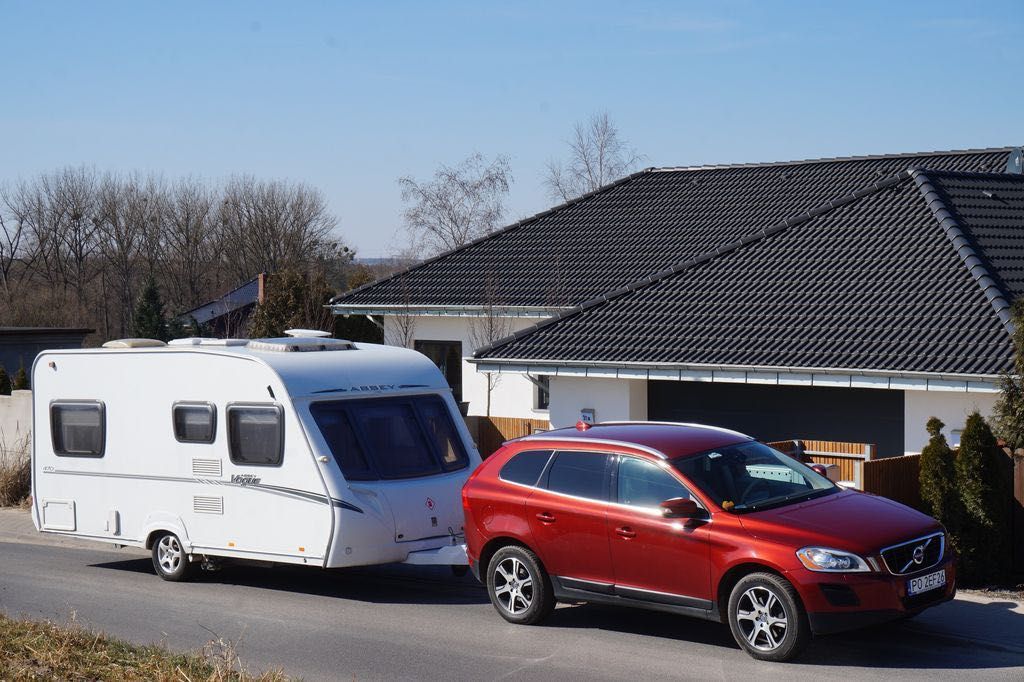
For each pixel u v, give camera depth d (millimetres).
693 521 9133
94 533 13641
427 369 13219
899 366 13477
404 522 11945
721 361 15008
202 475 12633
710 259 18906
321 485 11680
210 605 11711
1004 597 10773
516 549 10336
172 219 63406
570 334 17516
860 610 8422
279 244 63719
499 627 10336
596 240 24453
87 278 61219
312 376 12203
